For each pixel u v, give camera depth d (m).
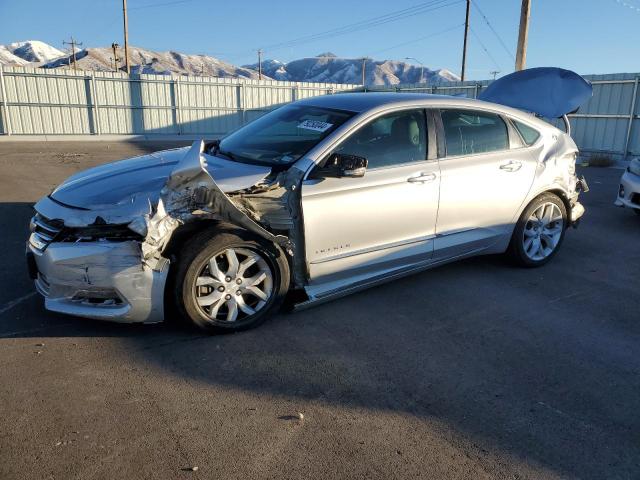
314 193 3.80
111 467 2.45
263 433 2.74
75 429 2.71
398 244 4.35
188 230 3.63
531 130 5.24
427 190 4.38
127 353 3.47
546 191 5.29
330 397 3.08
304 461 2.54
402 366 3.44
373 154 4.14
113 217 3.34
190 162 3.31
